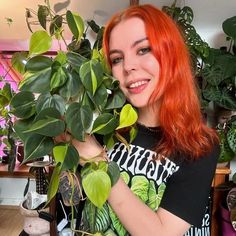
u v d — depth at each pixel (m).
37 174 1.30
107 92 0.54
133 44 0.67
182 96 0.74
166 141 0.74
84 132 0.49
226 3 1.61
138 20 0.67
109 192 0.51
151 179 0.73
